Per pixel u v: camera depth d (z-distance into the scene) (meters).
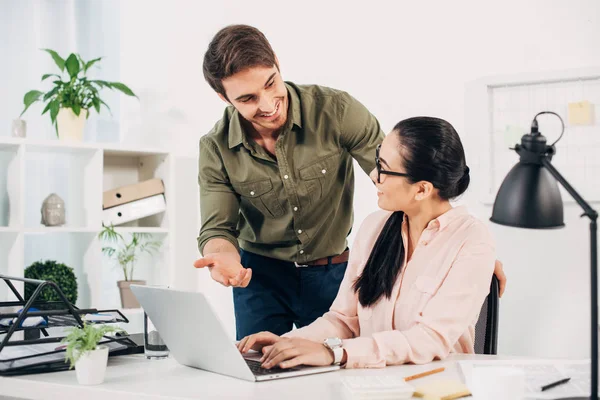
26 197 3.37
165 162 3.43
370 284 1.56
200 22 3.47
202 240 2.07
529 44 2.54
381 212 1.72
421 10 2.77
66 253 3.40
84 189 3.29
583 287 2.41
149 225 3.54
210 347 1.21
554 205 1.13
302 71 3.13
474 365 1.24
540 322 2.50
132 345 1.48
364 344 1.31
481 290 1.42
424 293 1.48
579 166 2.45
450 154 1.46
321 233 2.15
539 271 2.50
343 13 2.99
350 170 2.17
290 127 1.99
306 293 2.20
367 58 2.92
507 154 2.59
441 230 1.51
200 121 3.48
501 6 2.59
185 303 1.19
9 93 3.36
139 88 3.65
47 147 3.11
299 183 2.03
